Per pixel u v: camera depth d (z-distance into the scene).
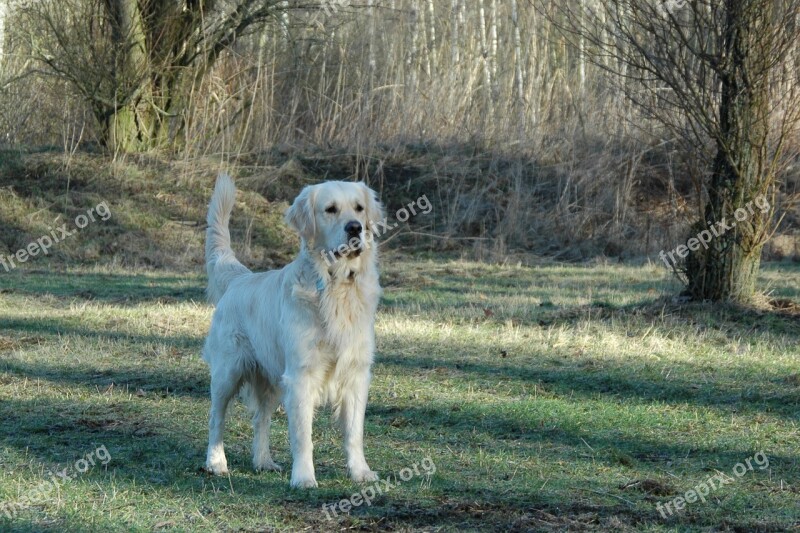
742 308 11.59
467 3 28.12
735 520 5.37
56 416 7.71
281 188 22.00
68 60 21.06
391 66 25.19
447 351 10.28
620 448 6.89
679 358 9.80
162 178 21.41
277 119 24.98
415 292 14.83
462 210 22.22
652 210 22.45
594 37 13.17
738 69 10.98
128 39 21.23
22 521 5.34
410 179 22.98
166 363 9.73
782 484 6.02
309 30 23.53
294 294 5.82
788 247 20.11
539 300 13.86
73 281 15.90
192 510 5.51
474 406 7.99
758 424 7.46
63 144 23.36
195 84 22.52
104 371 9.36
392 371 9.36
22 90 23.44
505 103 24.59
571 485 6.01
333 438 7.23
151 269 17.88
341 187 5.98
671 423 7.53
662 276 17.03
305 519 5.37
